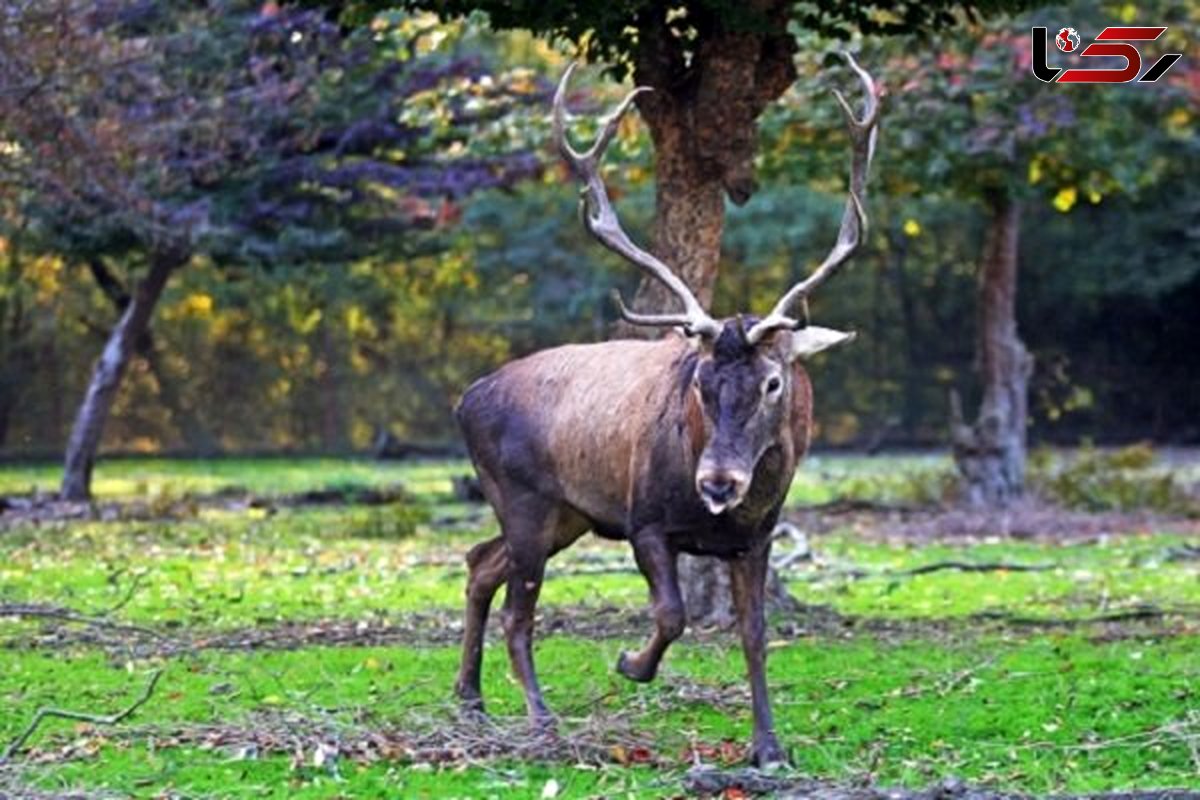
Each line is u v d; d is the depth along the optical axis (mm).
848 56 8891
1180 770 8258
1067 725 9039
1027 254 38969
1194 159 28781
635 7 11375
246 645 11852
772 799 7602
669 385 8484
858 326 41875
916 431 41500
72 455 24500
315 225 22516
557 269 37406
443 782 8078
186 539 19328
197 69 19531
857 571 16172
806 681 10242
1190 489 25609
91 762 8469
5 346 38969
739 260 39875
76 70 16141
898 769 8266
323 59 20750
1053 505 22922
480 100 18516
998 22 19047
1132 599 14258
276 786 8031
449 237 25953
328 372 42000
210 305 37344
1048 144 20047
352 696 9922
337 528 20828
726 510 8195
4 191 18578
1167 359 40594
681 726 9148
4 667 10922
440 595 14633
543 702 9109
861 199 8547
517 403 9406
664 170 12289
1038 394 41125
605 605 13688
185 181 20031
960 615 13297
